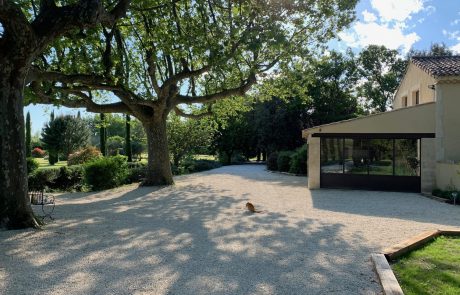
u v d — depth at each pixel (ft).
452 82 48.75
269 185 60.13
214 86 58.49
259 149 138.82
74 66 43.11
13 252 20.02
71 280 15.88
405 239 23.32
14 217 25.63
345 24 46.88
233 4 39.78
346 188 54.19
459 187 43.65
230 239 23.30
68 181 62.34
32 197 31.71
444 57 60.23
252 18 36.65
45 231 25.09
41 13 26.21
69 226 26.96
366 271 17.25
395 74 137.08
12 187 25.64
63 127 128.36
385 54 136.67
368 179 53.36
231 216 31.78
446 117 49.03
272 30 34.73
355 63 130.93
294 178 74.49
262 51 46.68
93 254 19.76
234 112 68.39
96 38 40.47
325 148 54.95
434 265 18.04
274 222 29.01
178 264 18.13
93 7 26.14
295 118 109.81
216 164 117.91
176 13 41.83
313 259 19.08
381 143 53.01
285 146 111.24
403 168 51.98
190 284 15.48
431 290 14.76
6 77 25.12
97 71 42.91
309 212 34.30
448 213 34.12
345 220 30.07
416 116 51.31
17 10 23.45
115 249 20.76
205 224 28.12
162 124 57.00
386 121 52.42
